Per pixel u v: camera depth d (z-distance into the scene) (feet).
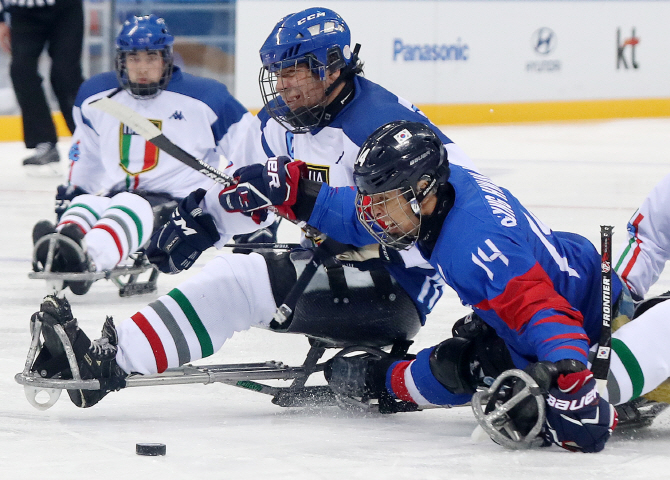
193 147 61.31
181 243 36.19
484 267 29.12
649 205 35.78
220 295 34.17
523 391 28.76
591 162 126.52
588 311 31.60
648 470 28.32
